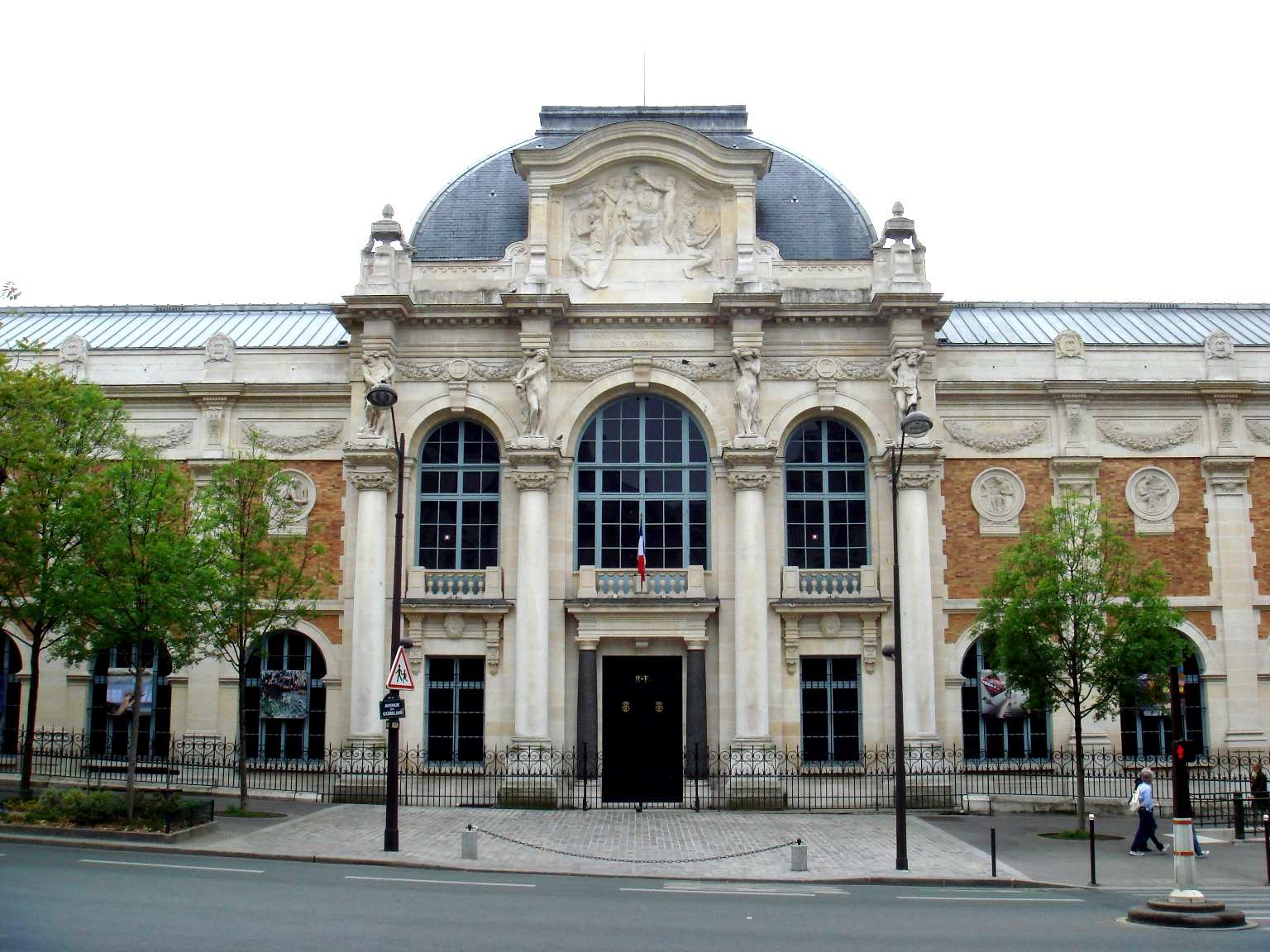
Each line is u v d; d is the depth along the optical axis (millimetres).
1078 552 27094
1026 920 16250
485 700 31531
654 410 33375
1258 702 32438
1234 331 37688
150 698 33312
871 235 34844
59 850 21047
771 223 34844
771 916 16062
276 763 31953
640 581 31719
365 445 32219
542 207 33188
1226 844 25500
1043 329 37656
